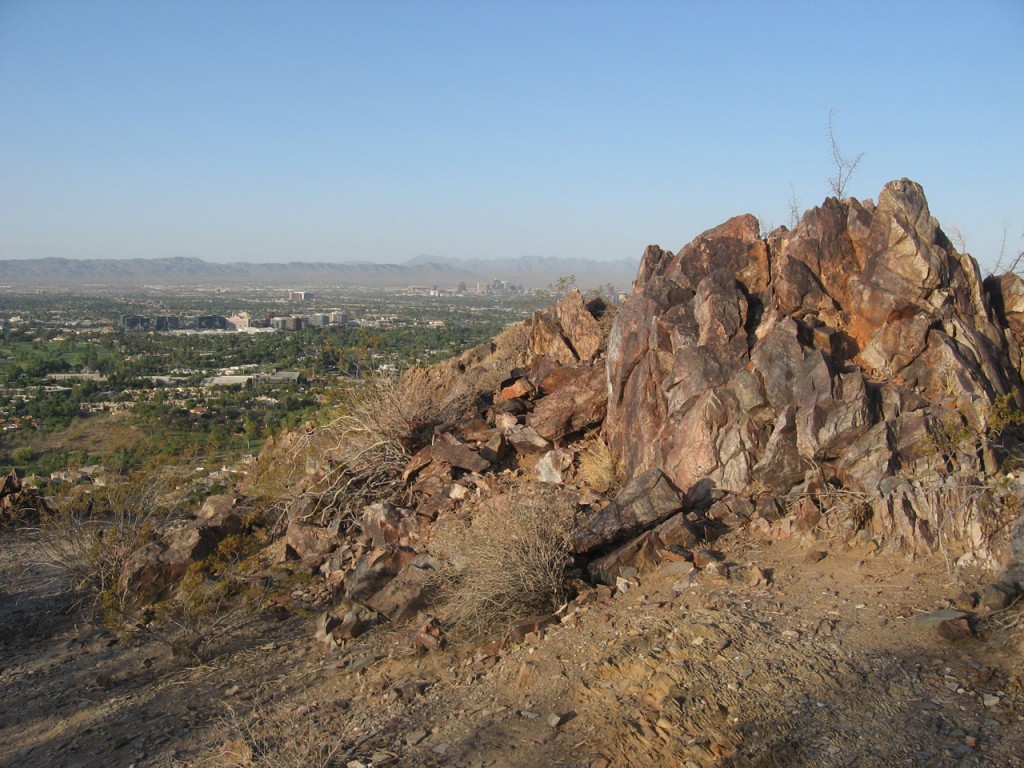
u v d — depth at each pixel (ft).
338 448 41.29
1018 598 20.79
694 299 34.50
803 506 27.40
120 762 21.48
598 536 28.09
